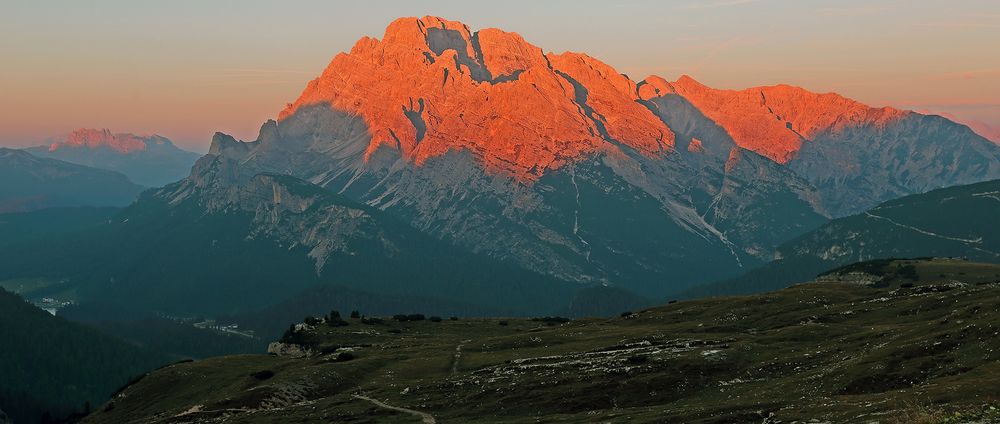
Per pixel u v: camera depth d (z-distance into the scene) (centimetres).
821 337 15825
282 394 17275
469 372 17225
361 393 16500
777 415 10150
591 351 17600
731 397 12588
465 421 13388
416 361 19388
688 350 15812
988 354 10931
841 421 9162
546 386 14625
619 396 13662
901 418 8475
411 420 13762
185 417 16838
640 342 17862
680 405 12525
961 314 13338
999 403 8056
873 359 12188
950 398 8988
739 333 18575
